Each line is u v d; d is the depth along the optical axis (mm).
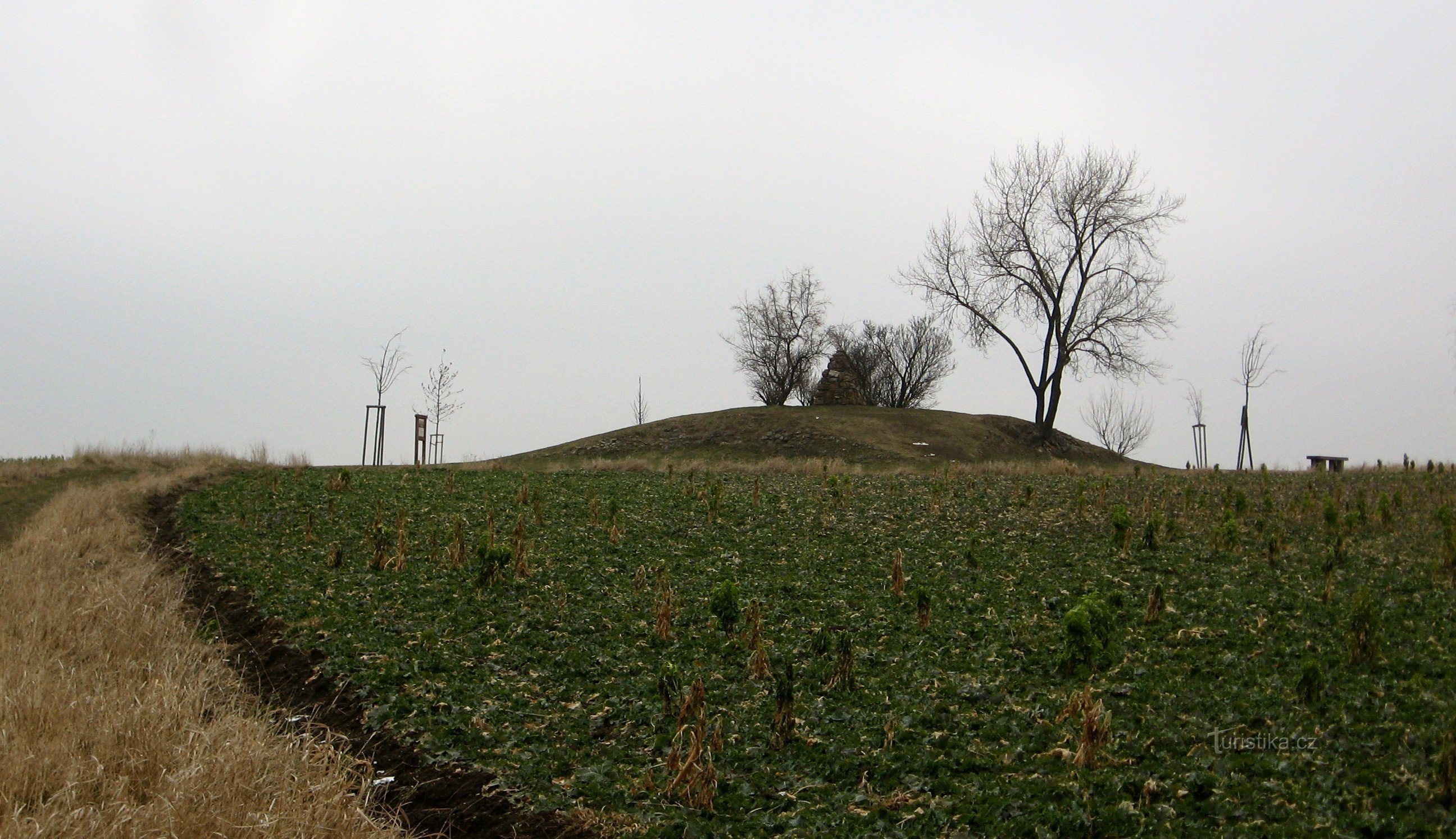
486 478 29094
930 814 7461
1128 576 15469
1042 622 13031
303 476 28656
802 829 7457
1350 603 12914
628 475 31281
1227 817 7027
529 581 15734
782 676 11172
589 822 7762
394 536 19531
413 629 13156
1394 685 9523
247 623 13844
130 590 14391
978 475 33375
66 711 9109
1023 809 7422
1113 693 9992
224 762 7992
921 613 12812
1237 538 16938
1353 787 7289
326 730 9719
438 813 8172
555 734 9633
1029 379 55094
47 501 24578
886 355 76750
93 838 6977
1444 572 13875
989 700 10055
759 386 71625
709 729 9539
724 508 22938
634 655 12102
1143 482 28703
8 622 12297
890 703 10062
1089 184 52750
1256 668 10500
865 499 24641
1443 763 6965
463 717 10023
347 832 7398
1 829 6957
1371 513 19453
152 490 24500
